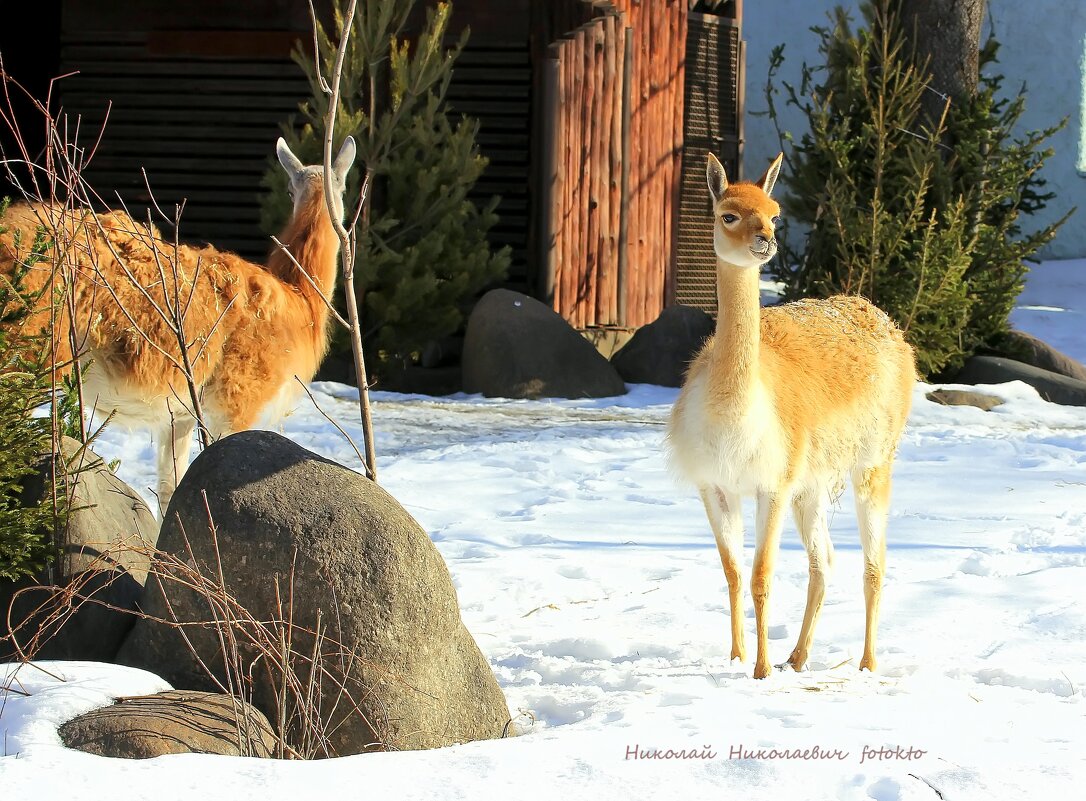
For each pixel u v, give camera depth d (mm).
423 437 13070
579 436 13453
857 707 4742
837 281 18562
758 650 5805
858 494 6621
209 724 4152
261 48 18406
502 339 16766
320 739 4480
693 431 5867
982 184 18750
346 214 16109
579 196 18797
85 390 7027
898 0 18734
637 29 19578
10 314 5301
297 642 4652
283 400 7793
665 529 9422
